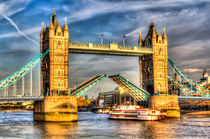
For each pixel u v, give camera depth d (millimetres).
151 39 154750
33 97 124938
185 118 150250
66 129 103188
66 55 131250
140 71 163875
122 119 145250
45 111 126125
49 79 128750
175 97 154375
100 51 141875
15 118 178375
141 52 150000
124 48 145500
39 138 85438
